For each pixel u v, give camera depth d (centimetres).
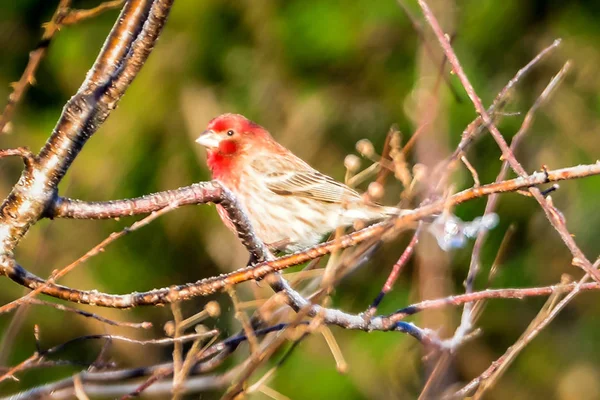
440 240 665
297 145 1549
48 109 1559
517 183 555
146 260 1538
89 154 1508
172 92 1555
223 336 1088
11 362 1385
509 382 1434
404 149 644
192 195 598
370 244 562
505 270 1453
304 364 1340
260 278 588
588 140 1500
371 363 1314
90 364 612
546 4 1565
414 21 692
